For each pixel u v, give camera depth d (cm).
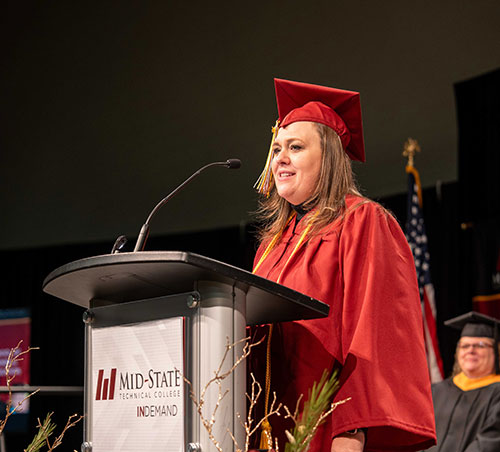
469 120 861
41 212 1284
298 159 236
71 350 1198
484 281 823
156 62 1221
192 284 170
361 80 1035
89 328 185
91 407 178
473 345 683
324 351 204
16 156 1318
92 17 1284
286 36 1107
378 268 202
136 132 1225
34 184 1298
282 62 1104
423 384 194
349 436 189
